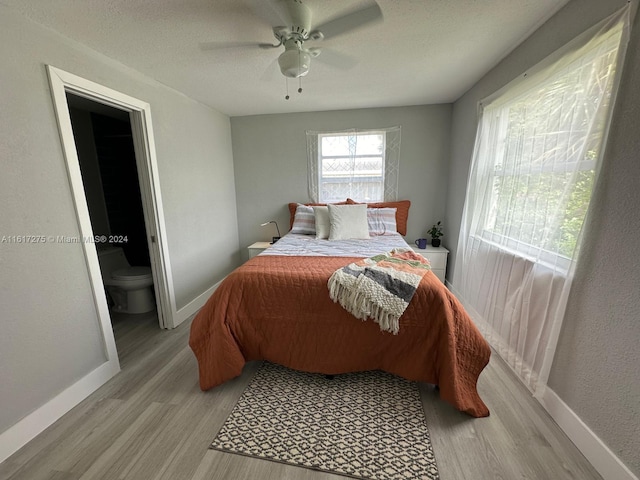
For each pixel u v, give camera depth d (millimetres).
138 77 2131
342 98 2930
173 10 1396
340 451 1332
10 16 1322
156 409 1599
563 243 1458
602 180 1208
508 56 1974
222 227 3482
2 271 1303
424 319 1608
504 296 1995
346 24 1569
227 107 3168
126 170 3250
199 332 1775
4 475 1229
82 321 1699
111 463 1275
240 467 1258
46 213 1494
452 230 3178
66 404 1578
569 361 1386
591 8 1295
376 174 3498
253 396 1698
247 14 1437
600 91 1251
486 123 2311
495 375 1831
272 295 1749
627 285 1086
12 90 1336
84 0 1290
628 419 1083
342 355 1714
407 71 2248
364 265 1916
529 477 1191
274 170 3686
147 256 3406
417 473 1222
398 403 1629
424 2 1402
